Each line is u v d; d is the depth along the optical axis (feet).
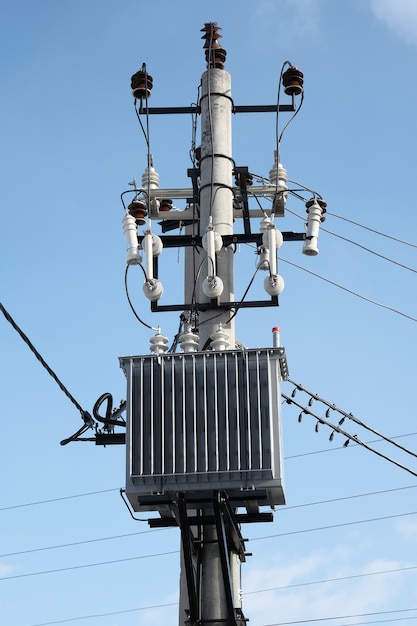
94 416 53.31
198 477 48.01
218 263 55.26
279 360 49.57
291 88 58.95
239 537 51.47
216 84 57.82
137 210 56.85
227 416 48.37
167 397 49.14
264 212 56.80
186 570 48.26
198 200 59.21
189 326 53.67
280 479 47.60
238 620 49.80
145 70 59.00
